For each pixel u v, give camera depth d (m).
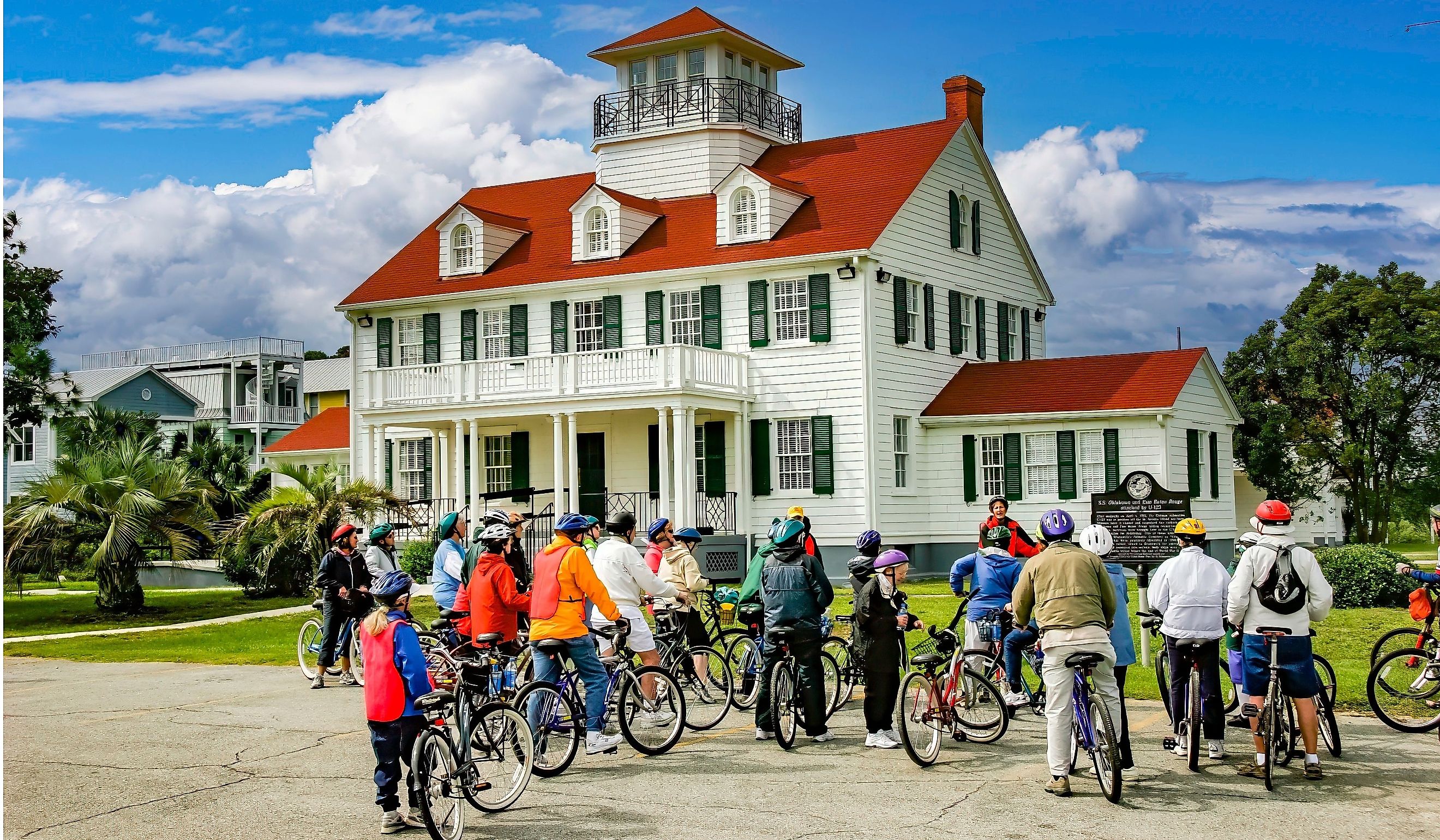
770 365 33.22
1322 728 11.52
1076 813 9.63
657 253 35.09
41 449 60.88
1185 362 31.56
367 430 35.59
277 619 27.59
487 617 11.98
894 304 33.00
